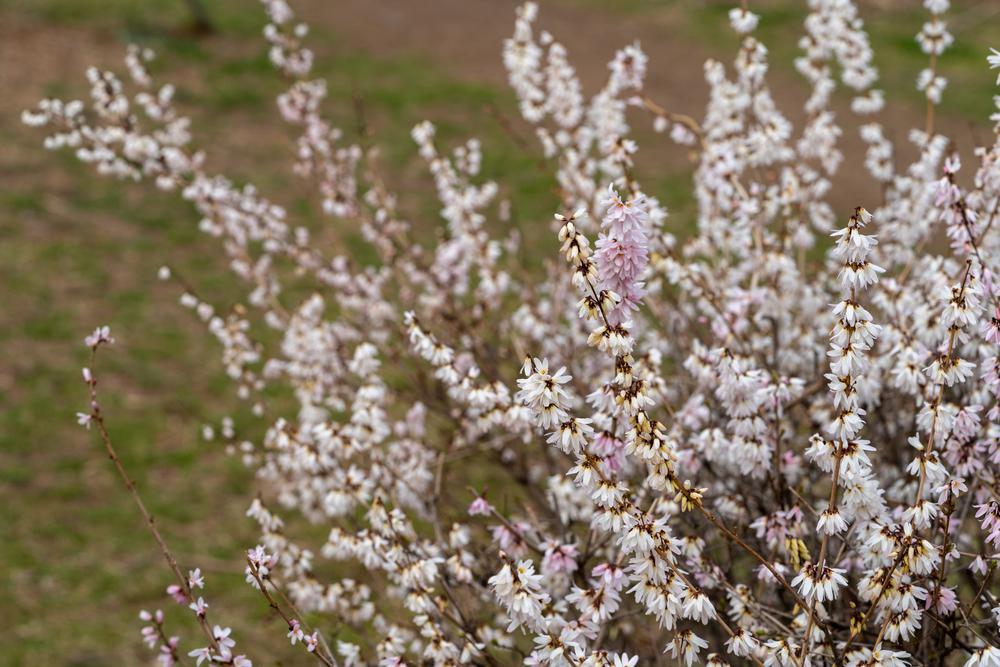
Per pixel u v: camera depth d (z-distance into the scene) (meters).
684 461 2.97
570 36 15.96
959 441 2.70
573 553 2.71
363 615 3.52
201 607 2.52
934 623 2.76
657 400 3.26
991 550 3.08
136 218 10.27
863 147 11.55
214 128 12.44
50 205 10.30
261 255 9.56
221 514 6.52
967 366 2.47
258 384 4.75
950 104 12.80
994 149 3.21
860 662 2.38
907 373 2.93
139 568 6.07
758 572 3.01
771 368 3.60
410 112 13.20
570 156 4.32
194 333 8.48
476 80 14.33
